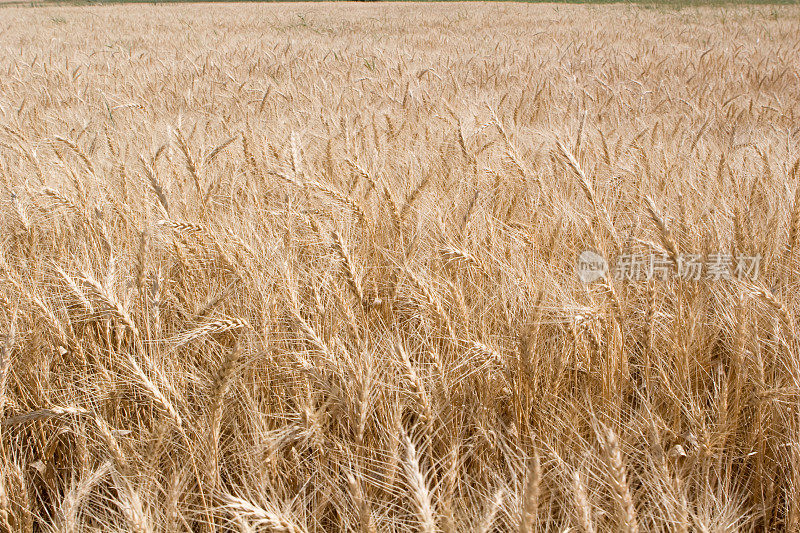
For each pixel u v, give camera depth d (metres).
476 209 3.54
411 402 2.40
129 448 2.34
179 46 17.22
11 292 2.88
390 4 47.09
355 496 1.80
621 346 2.64
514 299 2.83
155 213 3.68
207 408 2.20
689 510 1.90
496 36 19.05
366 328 2.71
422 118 6.59
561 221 3.46
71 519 1.90
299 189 3.61
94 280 2.47
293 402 2.66
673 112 7.87
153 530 1.86
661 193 4.05
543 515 2.12
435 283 3.08
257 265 2.99
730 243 3.19
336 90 8.90
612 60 13.25
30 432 2.65
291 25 25.50
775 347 2.57
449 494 1.85
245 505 1.63
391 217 3.66
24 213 3.55
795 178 3.79
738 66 12.15
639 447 2.39
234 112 7.32
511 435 2.39
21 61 11.46
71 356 2.82
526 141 5.67
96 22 28.17
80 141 5.37
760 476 2.28
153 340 2.55
